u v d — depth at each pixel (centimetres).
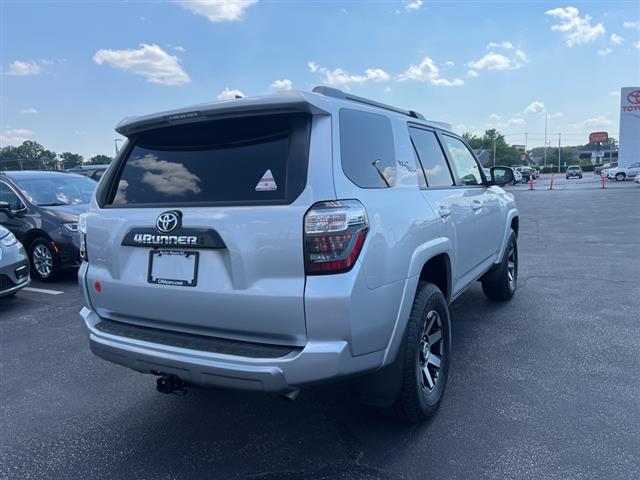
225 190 275
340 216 249
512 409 347
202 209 273
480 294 657
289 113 269
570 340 478
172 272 282
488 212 507
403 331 293
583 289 671
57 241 780
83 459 309
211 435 331
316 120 267
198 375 264
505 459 290
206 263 270
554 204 2253
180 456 308
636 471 275
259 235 254
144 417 359
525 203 2391
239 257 258
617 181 4669
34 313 635
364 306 256
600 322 529
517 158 12638
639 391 369
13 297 716
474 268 473
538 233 1273
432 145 416
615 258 894
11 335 550
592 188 3550
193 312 277
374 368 272
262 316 256
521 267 831
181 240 275
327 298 244
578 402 355
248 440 323
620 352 445
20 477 292
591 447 298
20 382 426
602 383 384
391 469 285
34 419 361
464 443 308
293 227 248
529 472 277
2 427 351
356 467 289
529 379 395
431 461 291
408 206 315
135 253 299
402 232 294
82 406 379
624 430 316
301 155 260
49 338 538
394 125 344
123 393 400
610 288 673
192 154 295
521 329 513
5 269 634
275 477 283
